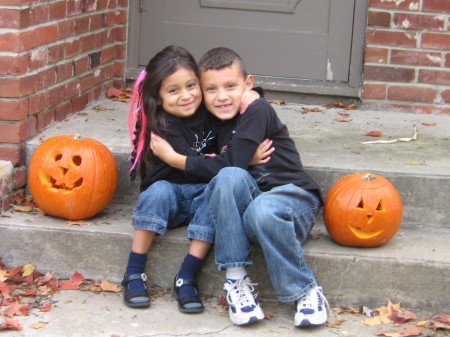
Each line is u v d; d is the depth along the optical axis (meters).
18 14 3.21
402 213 3.08
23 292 3.03
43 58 3.45
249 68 4.26
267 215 2.85
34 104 3.41
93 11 3.90
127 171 3.38
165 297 3.06
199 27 4.24
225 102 3.00
